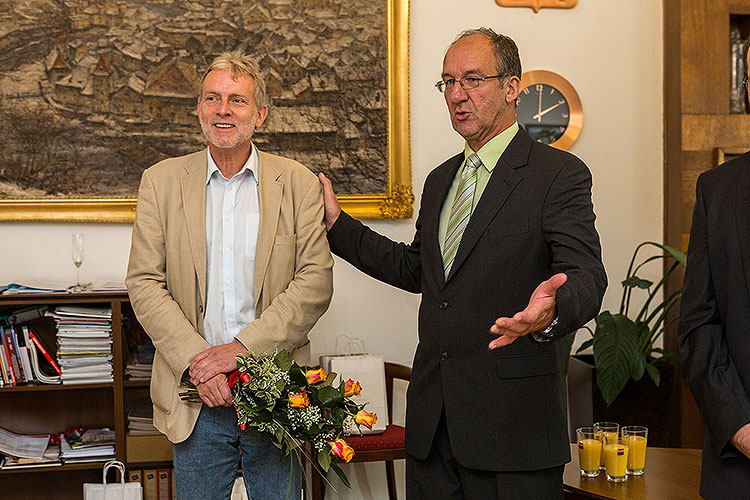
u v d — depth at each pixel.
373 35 3.84
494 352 2.10
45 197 3.62
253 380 2.13
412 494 2.27
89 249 3.69
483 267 2.12
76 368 3.28
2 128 3.60
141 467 3.36
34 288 3.33
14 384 3.27
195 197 2.39
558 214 2.07
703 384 1.81
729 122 3.98
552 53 4.04
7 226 3.64
